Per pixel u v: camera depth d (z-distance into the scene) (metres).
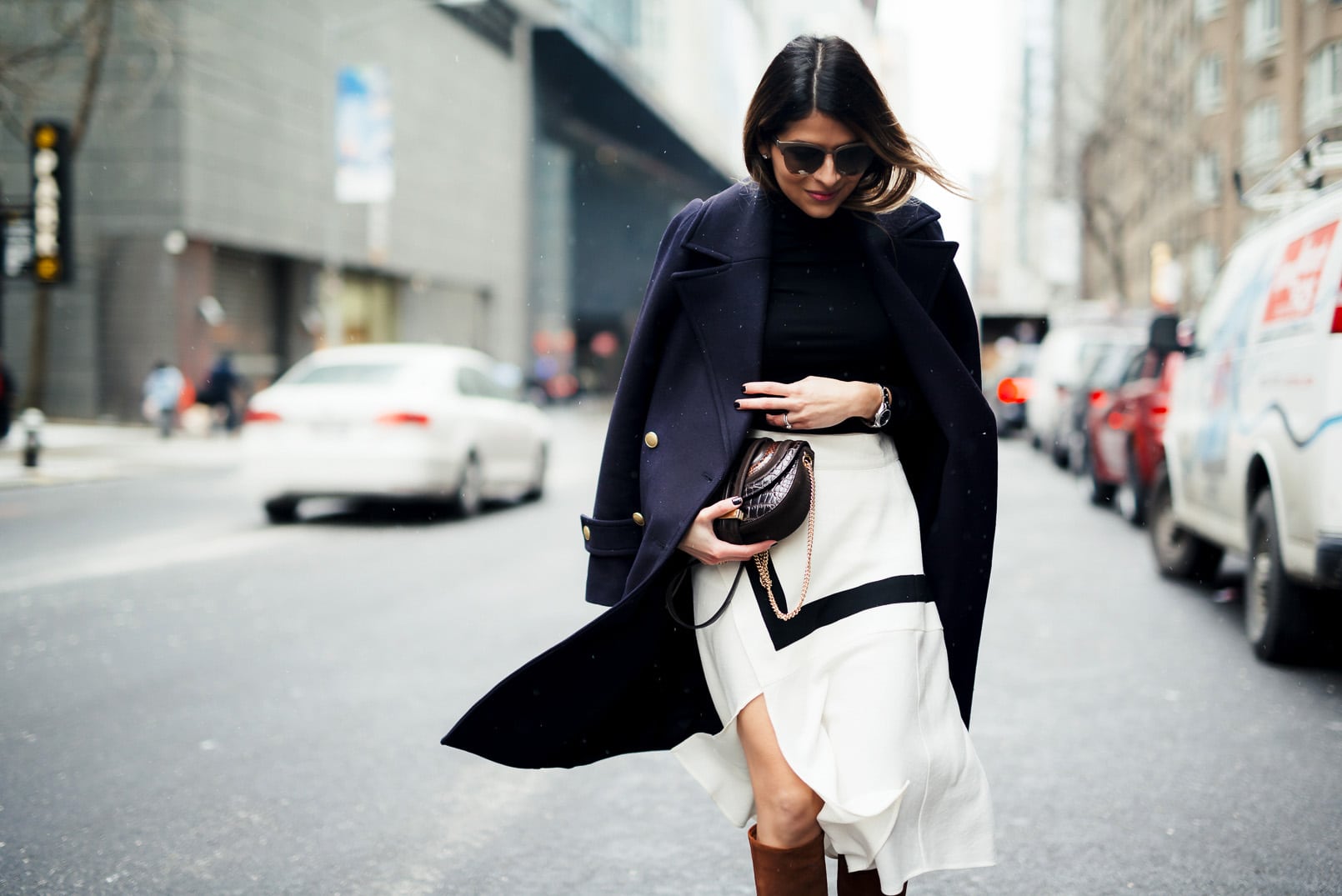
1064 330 21.22
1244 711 5.07
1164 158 40.12
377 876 3.41
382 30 38.62
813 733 2.19
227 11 30.45
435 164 43.09
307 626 6.92
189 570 8.98
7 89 20.70
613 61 56.06
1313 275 5.53
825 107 2.17
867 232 2.31
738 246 2.31
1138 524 11.48
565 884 3.35
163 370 25.00
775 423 2.28
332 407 11.52
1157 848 3.57
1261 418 5.99
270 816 3.90
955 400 2.31
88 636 6.66
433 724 4.95
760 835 2.21
